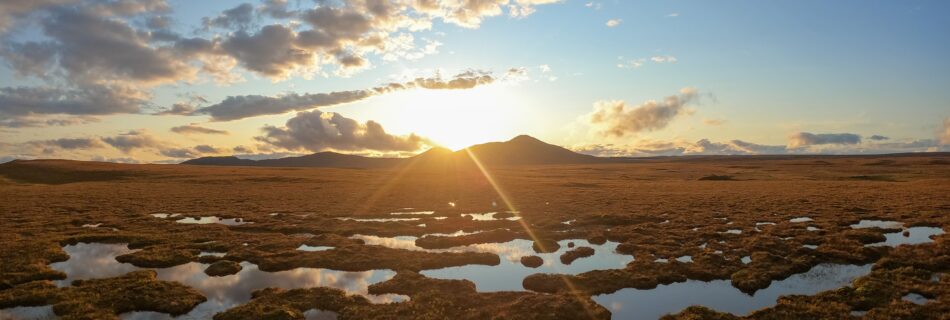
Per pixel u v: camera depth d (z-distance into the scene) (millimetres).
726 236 39062
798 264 29625
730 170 166750
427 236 41000
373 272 30000
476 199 70750
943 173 122562
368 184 101812
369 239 41312
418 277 27578
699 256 31984
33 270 28422
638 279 27188
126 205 62188
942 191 70125
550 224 46344
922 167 157625
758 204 59344
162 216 53938
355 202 67062
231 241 38375
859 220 46375
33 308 22625
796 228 42156
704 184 97125
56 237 38875
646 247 35438
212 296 25266
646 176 136750
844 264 30578
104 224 46656
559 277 27625
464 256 32812
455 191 84312
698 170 171625
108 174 118125
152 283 25984
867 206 55375
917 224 43375
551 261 32969
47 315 21812
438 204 64688
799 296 23469
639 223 47375
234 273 29656
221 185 96188
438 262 31719
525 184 101062
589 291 25562
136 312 22703
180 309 22766
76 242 38406
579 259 33438
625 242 38375
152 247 35969
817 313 21156
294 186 95250
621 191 80438
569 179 122375
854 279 26734
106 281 26562
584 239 40469
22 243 35688
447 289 25562
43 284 25734
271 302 23328
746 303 23922
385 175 143250
